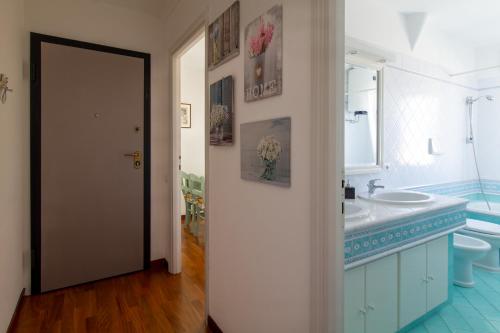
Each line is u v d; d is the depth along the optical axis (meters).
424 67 2.79
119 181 2.55
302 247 1.12
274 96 1.25
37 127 2.20
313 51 1.03
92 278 2.47
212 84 1.78
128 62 2.55
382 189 2.43
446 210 1.83
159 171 2.77
